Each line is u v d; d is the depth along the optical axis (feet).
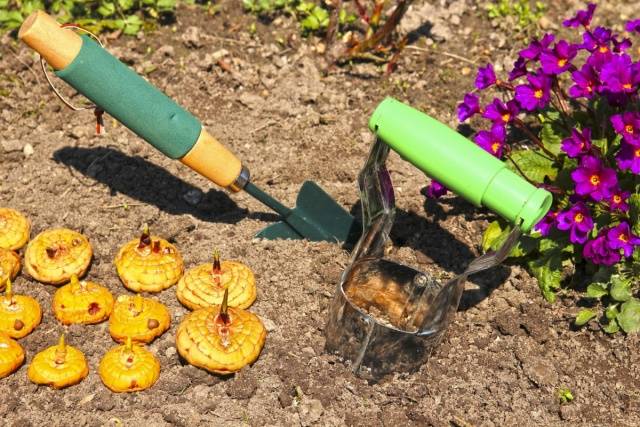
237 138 3.60
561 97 3.44
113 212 3.36
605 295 3.16
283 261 3.23
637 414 2.97
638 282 3.14
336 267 3.22
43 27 2.92
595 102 3.41
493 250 3.04
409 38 3.91
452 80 3.77
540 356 3.07
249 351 2.92
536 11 4.03
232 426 2.87
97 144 3.56
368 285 3.11
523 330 3.13
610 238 3.01
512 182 2.76
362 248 3.04
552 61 3.19
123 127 3.60
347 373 2.98
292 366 2.97
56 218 3.34
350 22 3.93
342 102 3.71
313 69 3.77
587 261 3.21
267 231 3.29
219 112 3.68
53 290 3.12
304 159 3.55
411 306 3.09
